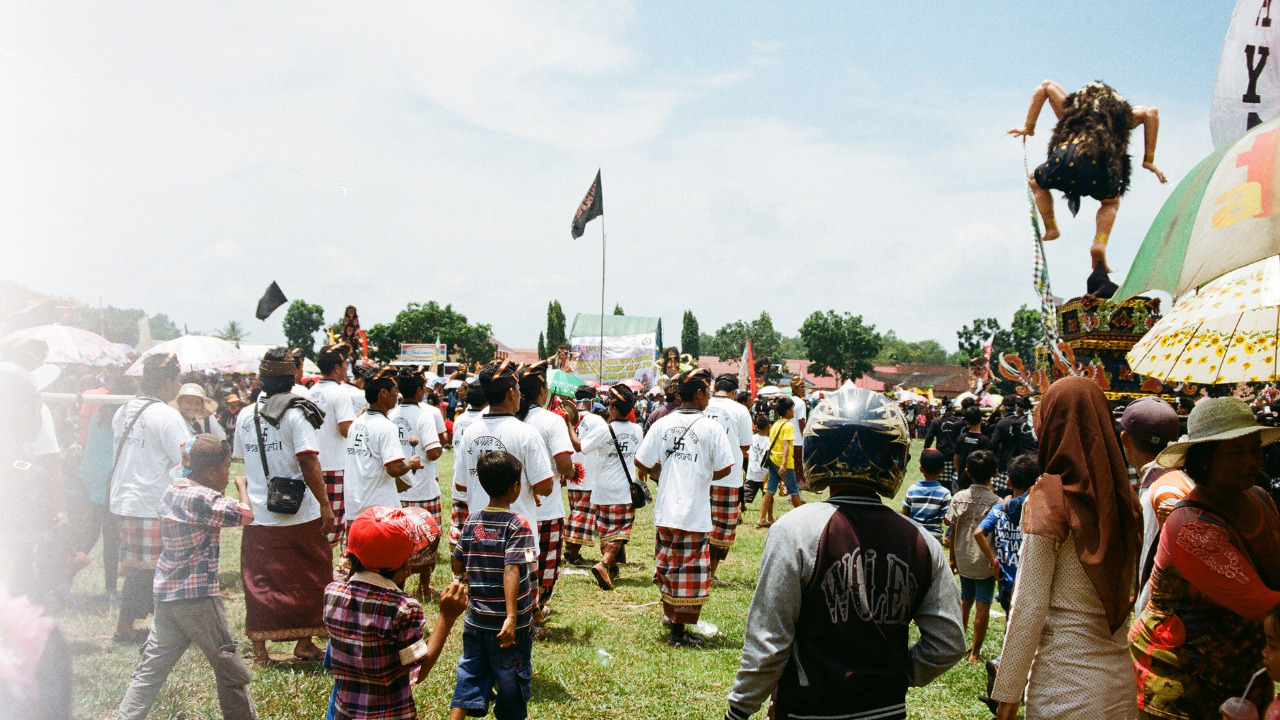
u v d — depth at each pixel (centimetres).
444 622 335
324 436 719
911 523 257
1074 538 283
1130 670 284
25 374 337
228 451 394
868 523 250
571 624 672
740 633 662
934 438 1124
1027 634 283
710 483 643
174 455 570
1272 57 342
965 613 607
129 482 568
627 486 839
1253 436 304
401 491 697
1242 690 301
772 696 260
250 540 541
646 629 663
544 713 475
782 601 245
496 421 545
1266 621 278
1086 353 971
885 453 254
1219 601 290
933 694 517
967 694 518
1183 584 306
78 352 880
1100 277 984
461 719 396
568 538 923
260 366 570
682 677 543
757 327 11050
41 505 431
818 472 261
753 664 245
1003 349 6475
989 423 1182
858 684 239
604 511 838
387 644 314
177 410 594
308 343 5994
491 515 411
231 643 384
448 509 1271
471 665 405
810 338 8550
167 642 375
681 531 625
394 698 318
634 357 2638
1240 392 1004
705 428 641
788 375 7025
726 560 967
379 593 316
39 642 198
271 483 531
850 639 242
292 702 468
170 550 376
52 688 198
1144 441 385
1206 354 382
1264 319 369
